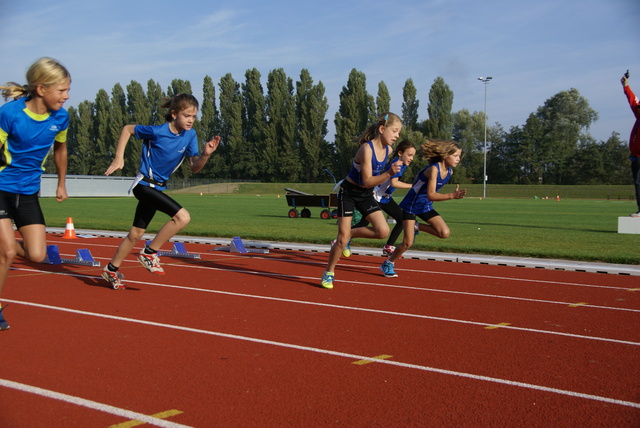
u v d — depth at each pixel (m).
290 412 2.87
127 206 27.44
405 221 7.06
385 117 6.07
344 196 6.29
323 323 4.71
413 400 3.06
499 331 4.53
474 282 6.86
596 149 72.38
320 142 68.31
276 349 3.96
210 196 50.19
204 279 6.82
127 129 5.59
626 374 3.52
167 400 3.01
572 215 23.02
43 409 2.87
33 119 4.05
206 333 4.35
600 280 7.10
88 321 4.66
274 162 68.38
